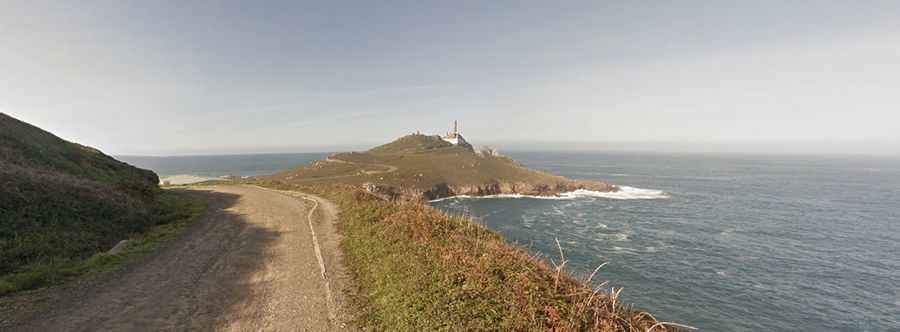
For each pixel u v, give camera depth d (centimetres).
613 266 3853
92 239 1425
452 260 1004
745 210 7644
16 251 1127
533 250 4378
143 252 1382
